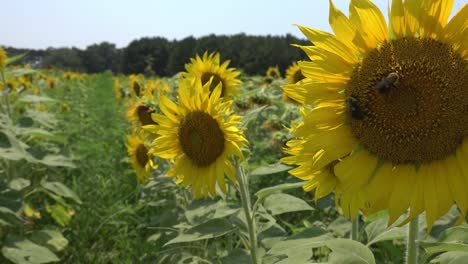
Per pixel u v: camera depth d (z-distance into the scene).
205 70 6.45
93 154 9.32
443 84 2.27
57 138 6.71
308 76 2.46
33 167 7.31
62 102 15.52
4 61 7.47
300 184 3.43
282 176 6.37
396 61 2.34
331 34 2.40
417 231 2.57
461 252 2.34
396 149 2.35
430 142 2.29
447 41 2.30
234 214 4.11
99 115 14.19
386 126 2.35
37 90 14.93
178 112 4.26
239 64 40.84
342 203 2.69
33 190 6.24
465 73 2.27
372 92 2.37
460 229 2.47
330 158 2.44
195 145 4.12
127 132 11.75
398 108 2.32
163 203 6.27
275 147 6.73
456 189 2.23
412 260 2.57
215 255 5.00
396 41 2.37
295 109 7.95
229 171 4.02
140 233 6.77
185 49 53.00
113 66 81.19
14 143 5.37
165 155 4.36
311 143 2.44
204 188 4.19
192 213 4.34
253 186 6.12
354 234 3.59
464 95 2.27
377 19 2.33
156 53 57.12
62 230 6.56
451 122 2.27
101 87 19.94
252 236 3.87
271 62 38.81
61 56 76.38
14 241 5.03
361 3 2.32
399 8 2.27
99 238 6.44
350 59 2.43
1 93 7.68
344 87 2.45
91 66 80.06
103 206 6.95
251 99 8.21
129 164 9.54
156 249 5.71
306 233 2.93
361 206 2.60
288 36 41.00
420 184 2.32
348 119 2.46
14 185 5.81
